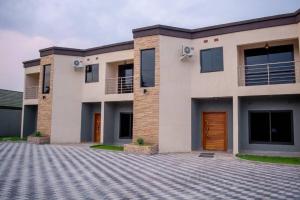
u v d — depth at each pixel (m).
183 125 15.93
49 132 20.39
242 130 15.67
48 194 7.10
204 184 8.35
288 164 11.63
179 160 13.06
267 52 15.38
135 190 7.61
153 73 16.02
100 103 21.31
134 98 16.45
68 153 15.27
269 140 15.10
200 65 16.03
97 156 14.21
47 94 20.92
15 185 7.97
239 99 15.18
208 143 16.58
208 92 15.66
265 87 14.07
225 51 15.33
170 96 15.80
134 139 16.28
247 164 12.02
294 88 13.51
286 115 14.84
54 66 20.69
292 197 7.00
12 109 28.69
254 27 14.67
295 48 14.55
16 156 13.82
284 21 14.05
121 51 19.41
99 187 7.90
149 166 11.44
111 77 20.34
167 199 6.79
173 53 16.02
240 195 7.18
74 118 20.89
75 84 21.06
